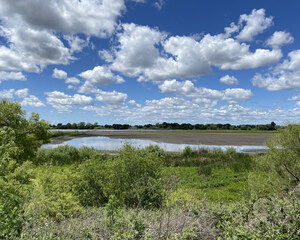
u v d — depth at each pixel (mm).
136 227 3316
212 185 10430
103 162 7668
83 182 6805
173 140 44344
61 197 4988
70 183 6617
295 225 2652
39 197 4516
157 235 3111
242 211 3645
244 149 29656
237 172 13344
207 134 66562
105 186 6832
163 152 20797
